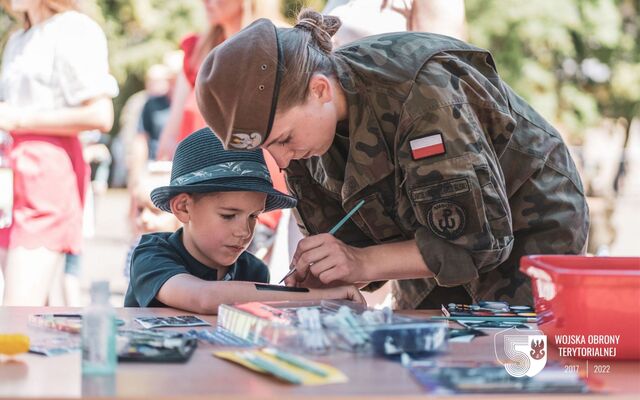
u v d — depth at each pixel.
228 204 2.35
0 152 4.00
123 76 12.24
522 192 2.23
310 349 1.58
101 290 1.41
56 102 3.41
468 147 1.98
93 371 1.40
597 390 1.34
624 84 10.95
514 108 2.23
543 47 10.57
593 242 6.82
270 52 1.94
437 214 1.99
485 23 10.12
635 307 1.59
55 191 3.40
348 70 2.07
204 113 2.00
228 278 2.48
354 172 2.12
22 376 1.41
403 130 2.01
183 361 1.50
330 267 2.09
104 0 12.20
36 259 3.37
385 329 1.56
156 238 2.45
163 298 2.15
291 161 2.34
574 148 8.95
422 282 2.44
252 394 1.29
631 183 10.67
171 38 12.18
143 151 4.95
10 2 3.72
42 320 1.84
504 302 2.16
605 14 10.48
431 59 2.05
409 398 1.28
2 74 3.53
